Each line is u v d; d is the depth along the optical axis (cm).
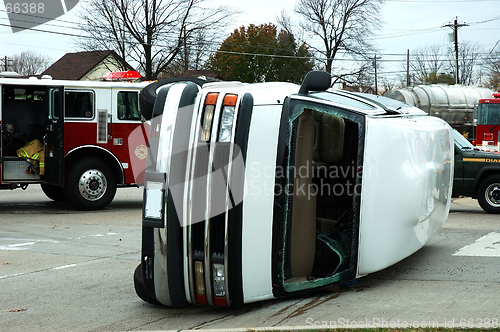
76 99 1187
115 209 1266
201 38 3659
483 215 1142
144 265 453
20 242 853
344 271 490
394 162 508
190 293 447
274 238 448
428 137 566
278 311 452
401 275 570
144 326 438
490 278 545
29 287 580
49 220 1088
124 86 1214
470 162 1163
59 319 466
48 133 1190
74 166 1198
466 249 712
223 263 430
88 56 3897
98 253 764
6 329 441
